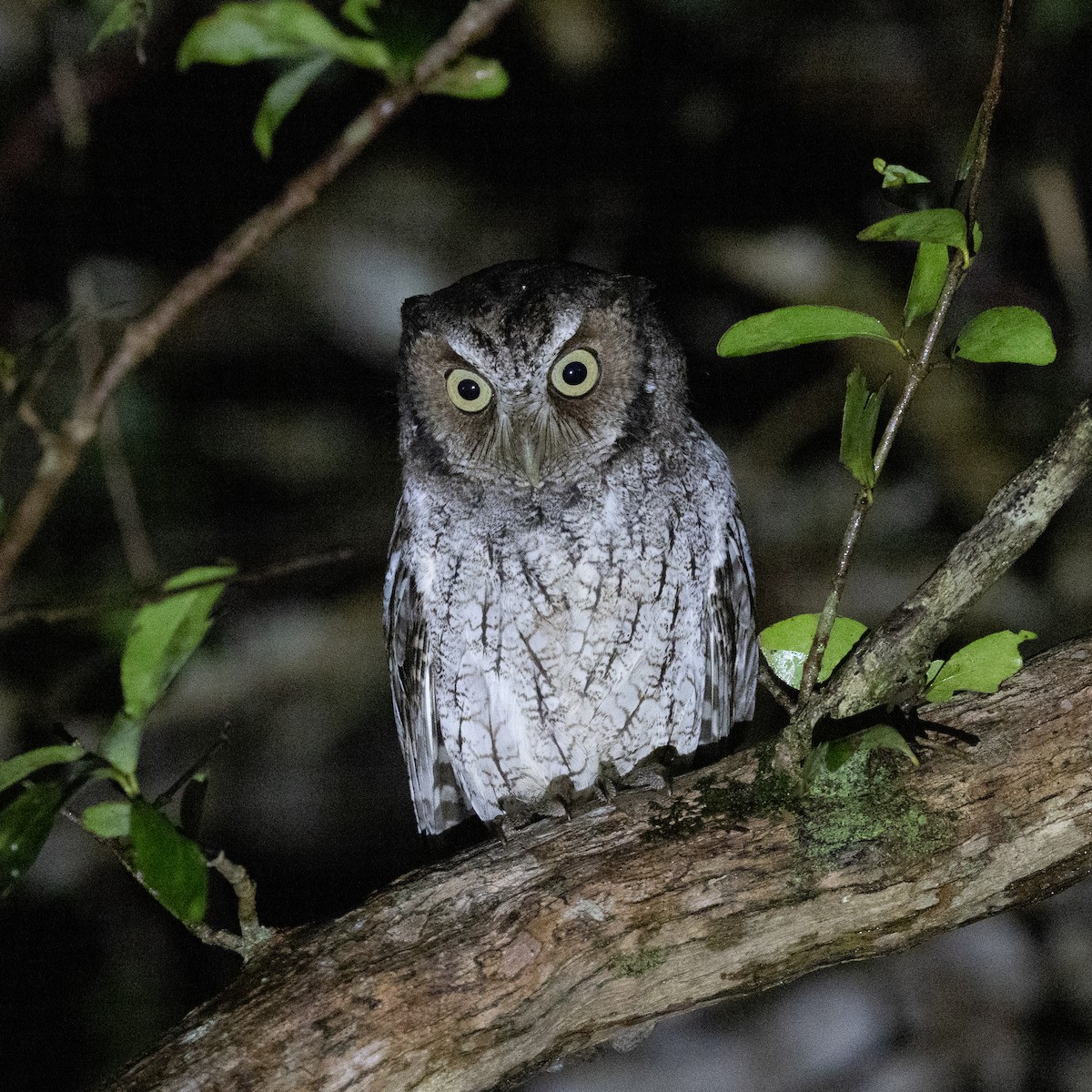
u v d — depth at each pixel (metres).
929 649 5.03
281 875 5.29
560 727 5.14
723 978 5.04
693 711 5.16
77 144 5.09
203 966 5.26
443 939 5.02
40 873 5.25
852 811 5.03
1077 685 5.04
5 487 5.23
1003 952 5.29
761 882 5.03
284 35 4.55
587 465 5.12
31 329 5.25
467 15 4.41
